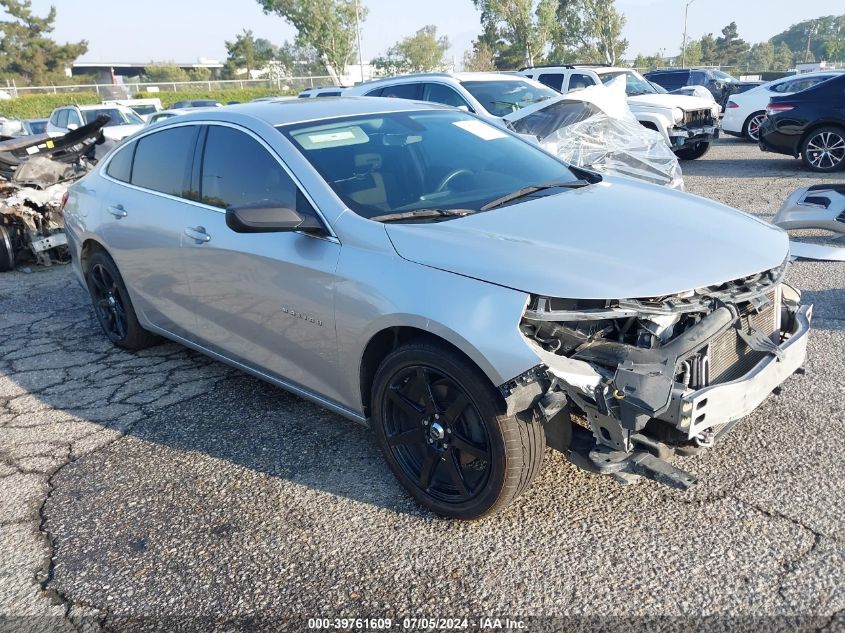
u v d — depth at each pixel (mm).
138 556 2891
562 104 7902
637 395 2387
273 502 3178
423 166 3562
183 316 4164
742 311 2846
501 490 2686
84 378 4703
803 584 2467
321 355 3246
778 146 11445
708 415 2500
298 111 3805
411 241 2871
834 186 5520
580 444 2699
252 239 3455
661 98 12414
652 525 2836
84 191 4953
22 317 6090
